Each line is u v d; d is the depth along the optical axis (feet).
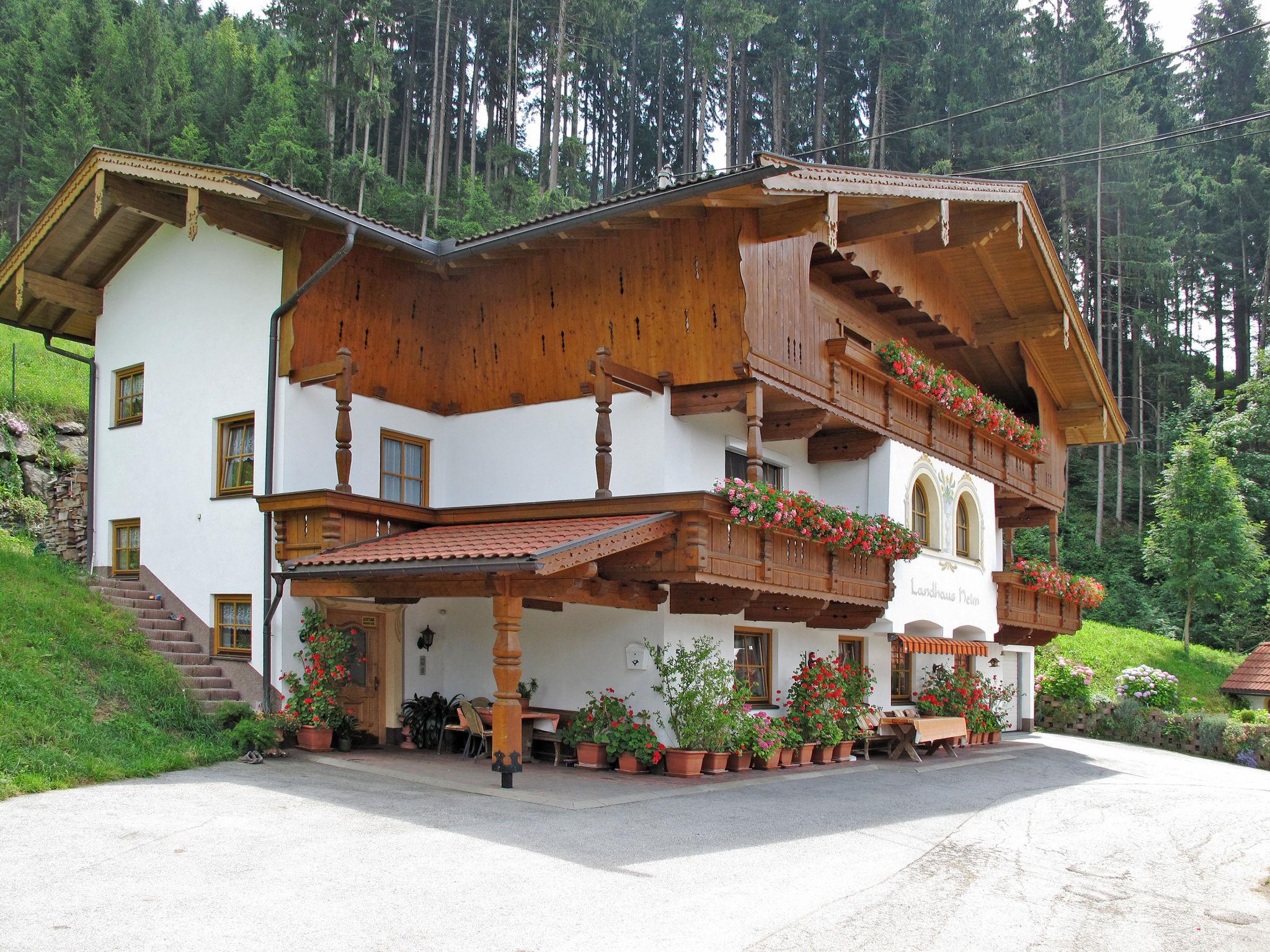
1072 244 169.78
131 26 150.30
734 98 196.85
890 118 176.14
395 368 52.70
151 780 35.14
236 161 136.26
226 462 50.26
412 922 21.27
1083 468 161.48
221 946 19.29
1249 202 177.17
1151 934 24.82
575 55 168.35
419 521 48.49
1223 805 49.11
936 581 62.39
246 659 47.06
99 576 53.16
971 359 74.28
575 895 23.86
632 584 43.65
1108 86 157.99
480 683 51.13
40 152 137.39
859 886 27.04
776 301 47.93
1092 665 103.14
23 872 23.41
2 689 37.09
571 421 50.60
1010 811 42.75
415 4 183.32
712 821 34.24
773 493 44.88
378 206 140.05
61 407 74.59
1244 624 122.42
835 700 55.36
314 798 33.71
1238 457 142.41
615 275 49.44
